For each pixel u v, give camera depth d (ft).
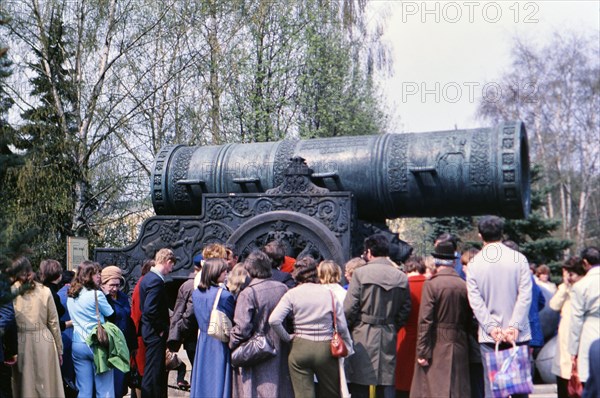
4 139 21.70
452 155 27.50
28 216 49.96
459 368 19.57
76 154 57.47
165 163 32.01
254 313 19.98
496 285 19.29
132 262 30.91
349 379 20.33
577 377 21.70
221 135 63.26
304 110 67.87
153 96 61.77
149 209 64.03
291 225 27.40
